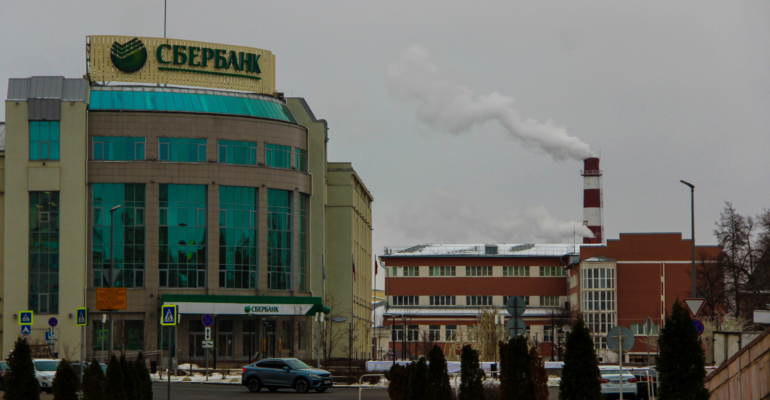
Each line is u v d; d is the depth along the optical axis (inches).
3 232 3425.2
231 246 3484.3
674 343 919.7
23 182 3385.8
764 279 3353.8
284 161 3634.4
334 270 4222.4
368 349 5022.1
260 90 3764.8
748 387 1043.3
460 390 1129.4
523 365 1063.6
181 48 3604.8
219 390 2074.3
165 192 3432.6
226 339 3467.0
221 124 3501.5
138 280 3393.2
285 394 1952.5
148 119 3437.5
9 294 3348.9
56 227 3376.0
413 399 1169.4
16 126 3400.6
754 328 2977.4
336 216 4261.8
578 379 971.9
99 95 3513.8
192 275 3430.1
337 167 4293.8
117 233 3390.7
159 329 3373.5
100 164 3405.5
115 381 1166.3
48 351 3019.2
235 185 3494.1
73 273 3346.5
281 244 3595.0
